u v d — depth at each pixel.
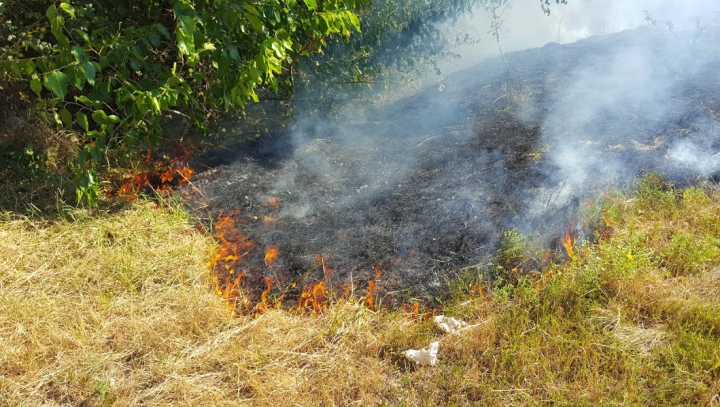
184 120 5.62
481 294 3.50
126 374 2.98
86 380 2.89
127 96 4.04
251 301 3.53
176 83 4.20
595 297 3.37
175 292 3.53
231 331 3.23
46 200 4.47
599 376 2.88
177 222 4.27
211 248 4.00
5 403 2.77
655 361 2.91
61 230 4.09
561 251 3.79
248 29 4.44
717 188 4.29
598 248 3.75
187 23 3.83
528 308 3.29
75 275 3.62
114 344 3.15
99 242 3.96
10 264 3.68
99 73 4.25
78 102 5.27
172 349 3.12
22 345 3.06
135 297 3.50
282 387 2.89
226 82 4.38
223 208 4.55
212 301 3.43
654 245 3.76
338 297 3.54
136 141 5.30
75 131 5.25
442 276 3.67
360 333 3.20
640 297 3.31
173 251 3.91
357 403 2.82
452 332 3.21
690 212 4.02
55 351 3.07
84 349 3.07
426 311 3.44
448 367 3.00
